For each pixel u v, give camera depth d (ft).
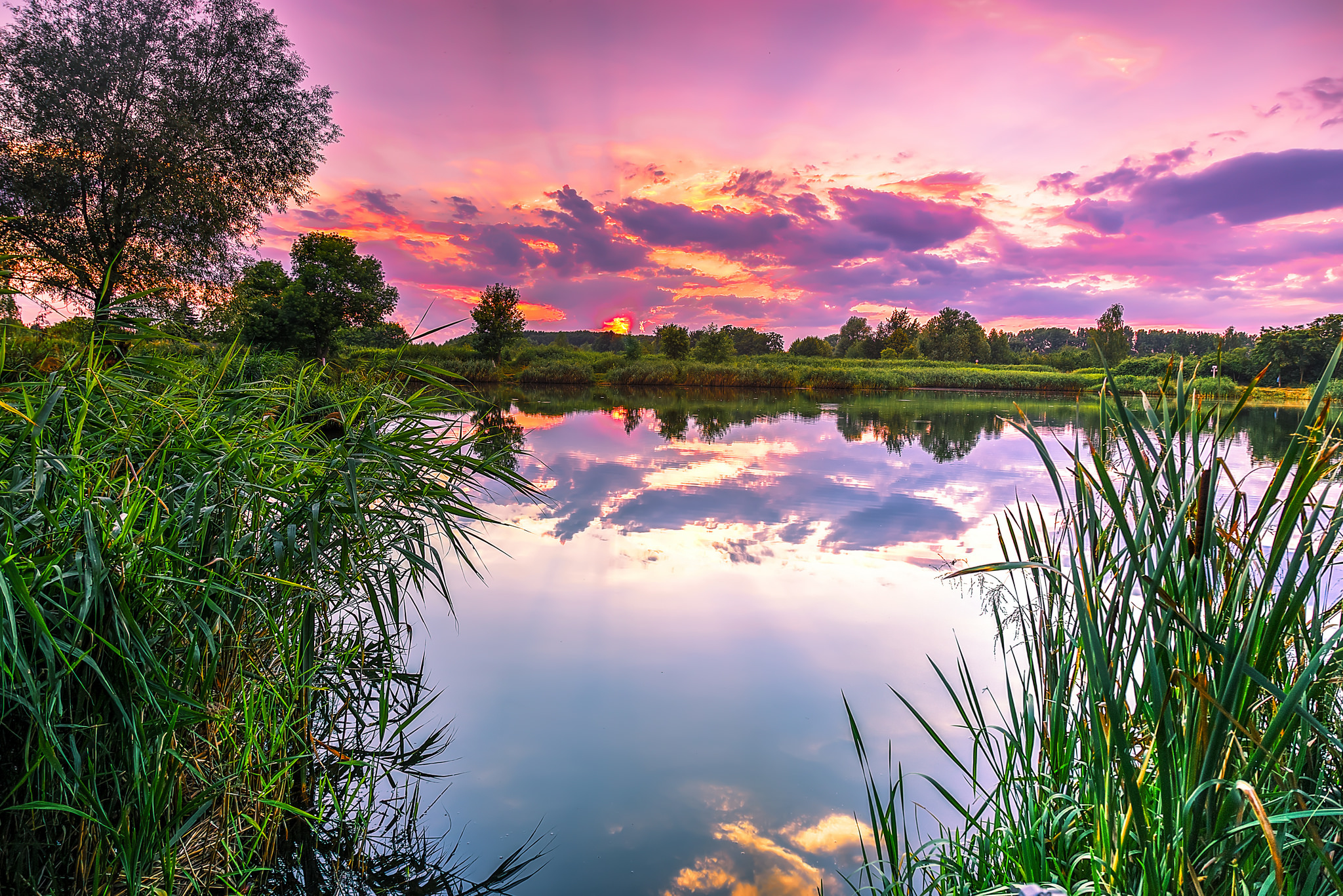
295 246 88.58
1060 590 5.97
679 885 7.28
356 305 89.76
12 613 4.42
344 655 10.66
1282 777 4.14
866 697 11.53
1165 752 4.21
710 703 11.34
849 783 9.24
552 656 13.19
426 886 7.27
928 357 249.96
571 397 100.78
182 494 7.00
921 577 17.93
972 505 26.76
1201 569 4.56
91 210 42.06
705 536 22.36
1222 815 4.03
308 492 7.94
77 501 5.46
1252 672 3.83
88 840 5.77
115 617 5.37
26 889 5.47
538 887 7.33
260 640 8.30
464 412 9.61
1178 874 4.12
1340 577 8.41
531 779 9.28
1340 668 4.76
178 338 8.17
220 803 7.39
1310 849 4.25
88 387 6.19
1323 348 98.02
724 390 128.77
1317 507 3.88
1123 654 5.13
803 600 16.20
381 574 9.53
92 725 5.31
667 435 51.16
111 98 41.29
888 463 37.60
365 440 8.39
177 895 6.47
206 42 45.03
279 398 9.02
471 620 15.03
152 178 42.32
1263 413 71.10
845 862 7.75
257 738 7.36
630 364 161.17
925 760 9.72
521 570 18.70
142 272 42.63
